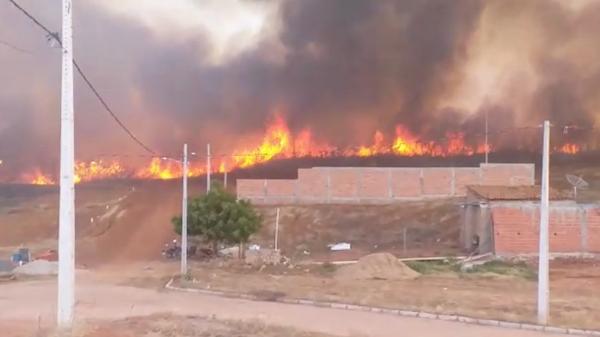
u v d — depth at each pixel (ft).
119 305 75.25
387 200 204.33
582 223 122.93
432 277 105.91
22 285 103.55
